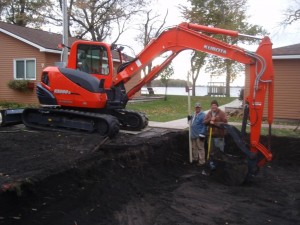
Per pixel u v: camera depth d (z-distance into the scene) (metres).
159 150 10.05
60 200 6.02
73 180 6.68
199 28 9.38
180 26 9.55
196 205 7.32
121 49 11.86
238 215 6.89
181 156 10.95
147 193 7.79
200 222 6.46
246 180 8.75
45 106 11.54
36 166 6.72
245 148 8.50
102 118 10.49
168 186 8.48
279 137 11.62
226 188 8.55
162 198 7.57
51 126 11.56
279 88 17.00
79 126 11.01
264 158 8.59
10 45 21.58
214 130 9.61
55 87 11.32
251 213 7.02
